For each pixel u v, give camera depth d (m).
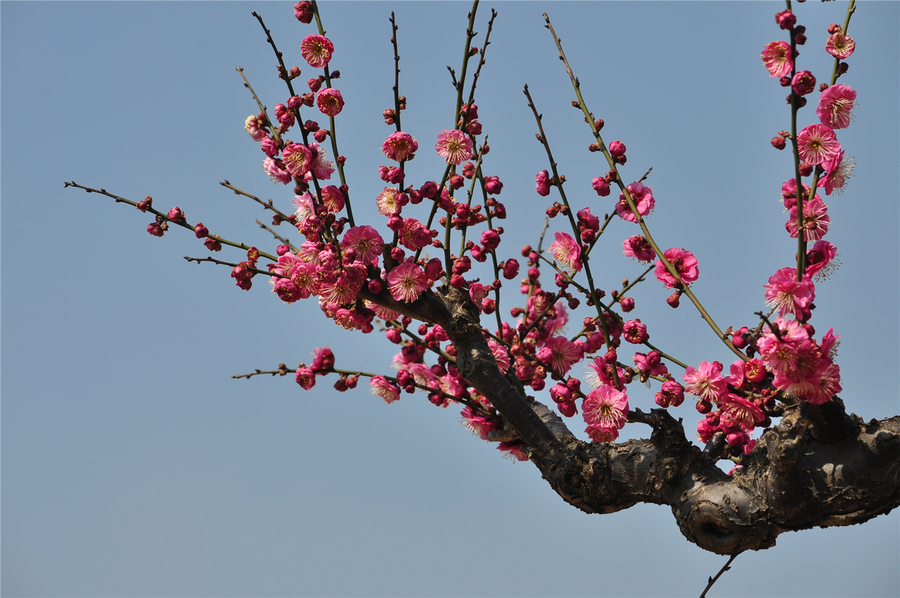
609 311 4.43
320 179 4.03
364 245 4.04
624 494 4.19
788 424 3.49
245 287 4.05
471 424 4.79
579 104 4.32
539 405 5.09
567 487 4.22
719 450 4.12
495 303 4.56
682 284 4.09
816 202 3.85
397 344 4.74
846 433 3.68
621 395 4.06
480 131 4.30
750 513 3.78
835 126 3.70
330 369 4.50
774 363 3.45
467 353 4.29
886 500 3.59
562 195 4.26
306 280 3.92
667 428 4.04
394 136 3.88
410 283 4.05
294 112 3.94
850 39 3.71
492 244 4.23
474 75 4.20
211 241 4.21
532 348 4.65
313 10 4.07
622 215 4.30
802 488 3.63
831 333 3.45
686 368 3.97
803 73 3.52
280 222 4.46
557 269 4.42
